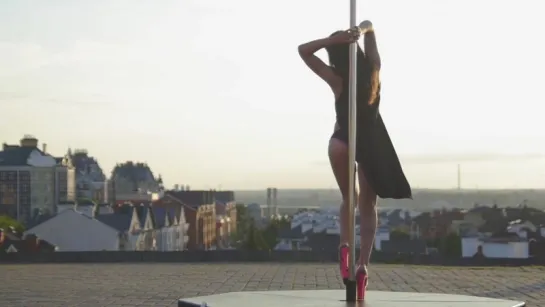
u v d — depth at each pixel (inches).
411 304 194.9
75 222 2409.0
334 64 209.8
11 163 3479.3
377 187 207.2
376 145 207.5
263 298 206.5
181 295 470.3
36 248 1711.4
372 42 213.8
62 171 3575.3
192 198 4173.2
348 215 205.5
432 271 674.8
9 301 439.5
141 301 439.2
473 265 776.3
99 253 840.9
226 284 543.8
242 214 5743.1
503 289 515.8
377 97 209.9
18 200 3457.2
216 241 4665.4
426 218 2925.7
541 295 479.5
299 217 3831.2
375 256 816.9
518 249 2170.3
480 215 2824.8
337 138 207.9
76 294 477.4
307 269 692.1
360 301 199.8
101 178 4414.4
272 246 3115.2
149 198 4473.4
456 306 190.1
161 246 3019.2
